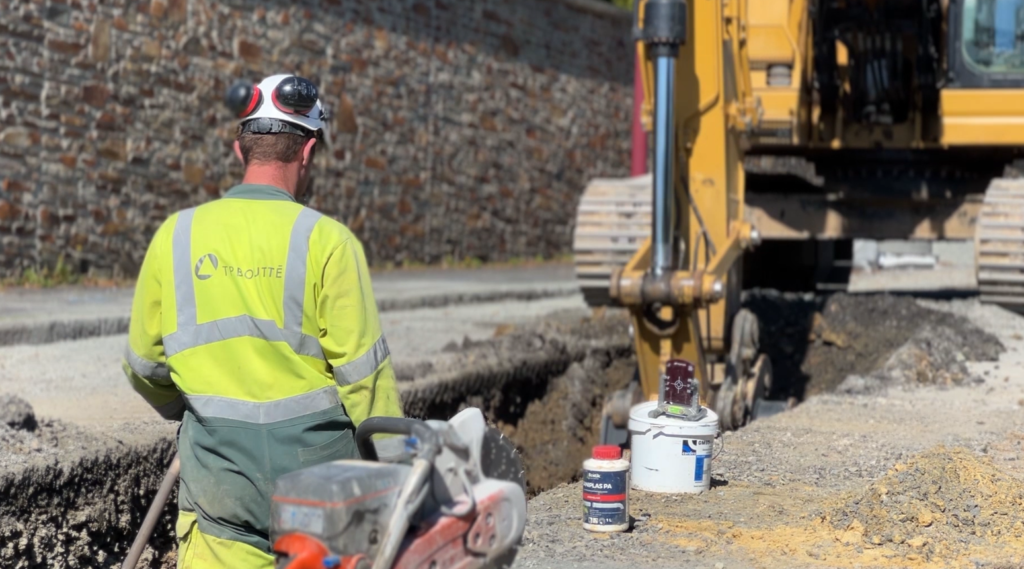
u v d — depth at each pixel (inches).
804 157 571.5
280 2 851.4
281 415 160.4
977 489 237.1
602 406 527.8
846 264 740.0
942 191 561.9
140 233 760.3
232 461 160.4
